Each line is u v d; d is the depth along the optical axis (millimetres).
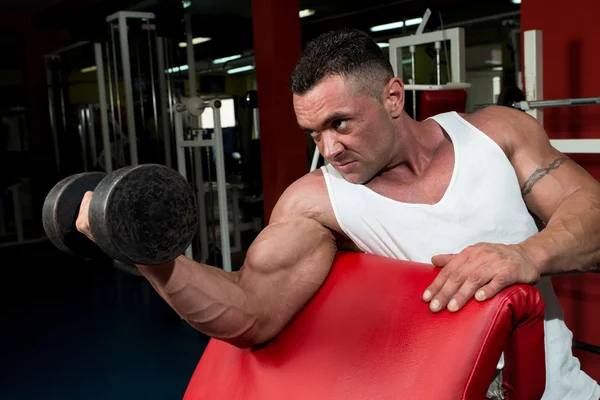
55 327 3475
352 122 850
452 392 686
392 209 947
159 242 673
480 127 983
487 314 699
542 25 2410
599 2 2227
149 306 3783
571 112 2359
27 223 6969
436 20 3381
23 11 6730
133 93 4438
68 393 2541
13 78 6781
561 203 917
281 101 3643
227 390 941
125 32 4262
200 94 6023
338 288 917
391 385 738
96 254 818
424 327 749
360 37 861
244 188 5441
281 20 3602
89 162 6141
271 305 908
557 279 2395
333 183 976
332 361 823
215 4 6148
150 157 4531
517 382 761
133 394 2496
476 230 938
